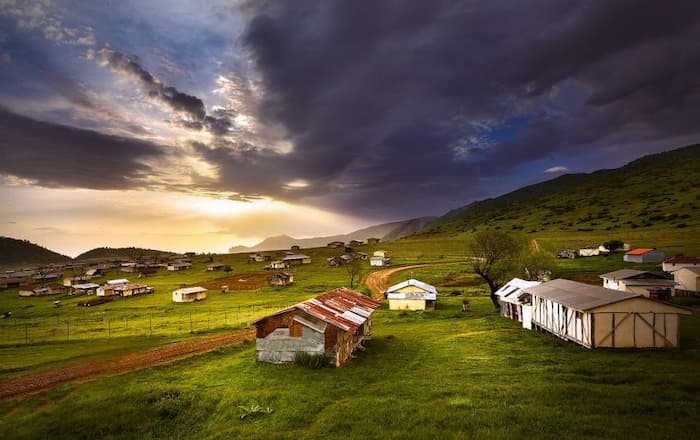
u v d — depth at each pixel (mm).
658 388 23828
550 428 18797
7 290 170000
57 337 66062
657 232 150000
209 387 29875
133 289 130500
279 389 28500
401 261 164375
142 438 22578
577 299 40156
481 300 82750
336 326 35094
